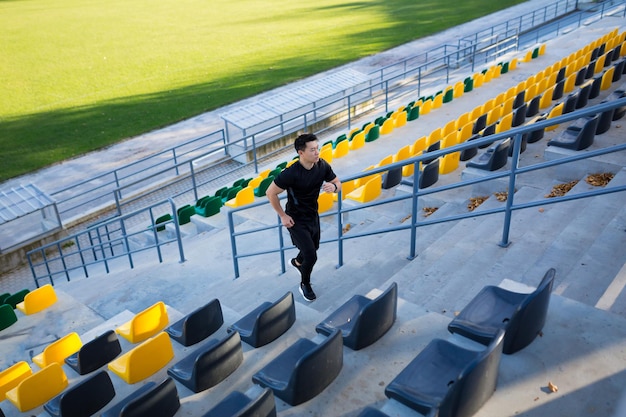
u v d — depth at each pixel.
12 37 33.69
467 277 5.15
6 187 16.55
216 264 9.55
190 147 18.36
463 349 3.68
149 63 27.67
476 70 21.80
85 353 5.49
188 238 11.77
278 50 28.64
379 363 4.04
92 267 12.95
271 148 17.27
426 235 7.21
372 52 27.25
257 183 12.64
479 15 32.72
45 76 26.47
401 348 4.16
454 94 17.45
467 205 8.29
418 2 37.31
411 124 15.91
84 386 4.48
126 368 4.88
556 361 3.67
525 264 5.16
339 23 33.28
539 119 9.55
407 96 20.83
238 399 3.73
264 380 3.94
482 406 3.35
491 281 4.98
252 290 7.02
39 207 13.49
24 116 21.80
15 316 9.15
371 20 33.44
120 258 12.77
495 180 8.34
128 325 6.34
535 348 3.78
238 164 17.03
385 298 4.15
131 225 14.52
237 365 4.46
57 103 23.03
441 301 4.84
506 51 25.73
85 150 18.66
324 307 5.78
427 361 3.62
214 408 3.68
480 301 4.13
